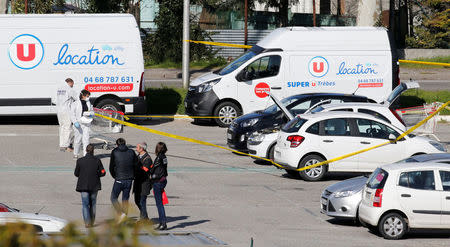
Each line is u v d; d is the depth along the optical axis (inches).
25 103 2962.6
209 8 6235.2
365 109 2353.6
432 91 3966.5
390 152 2166.6
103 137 2628.0
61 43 2974.9
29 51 2957.7
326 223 1683.1
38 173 2197.3
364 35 3070.9
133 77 3036.4
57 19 2974.9
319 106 2426.2
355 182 1718.8
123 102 3031.5
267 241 1462.8
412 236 1585.9
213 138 2903.5
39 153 2524.6
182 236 629.9
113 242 378.0
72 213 1688.0
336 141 2156.7
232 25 6279.5
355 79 3051.2
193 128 3149.6
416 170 1542.8
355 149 2159.2
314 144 2150.6
